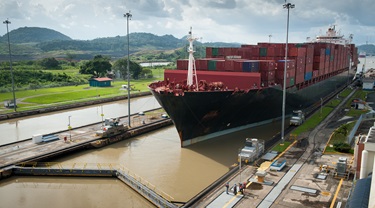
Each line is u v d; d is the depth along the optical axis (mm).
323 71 68750
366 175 23578
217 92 34656
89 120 56125
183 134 38188
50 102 70312
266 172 28328
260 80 41594
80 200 26594
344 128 38781
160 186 28438
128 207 25125
